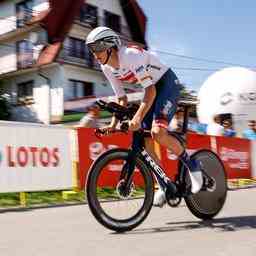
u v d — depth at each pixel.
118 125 3.68
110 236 3.29
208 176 3.86
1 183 5.81
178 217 4.10
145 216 3.57
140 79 3.41
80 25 26.53
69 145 6.57
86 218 4.16
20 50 27.03
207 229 3.54
